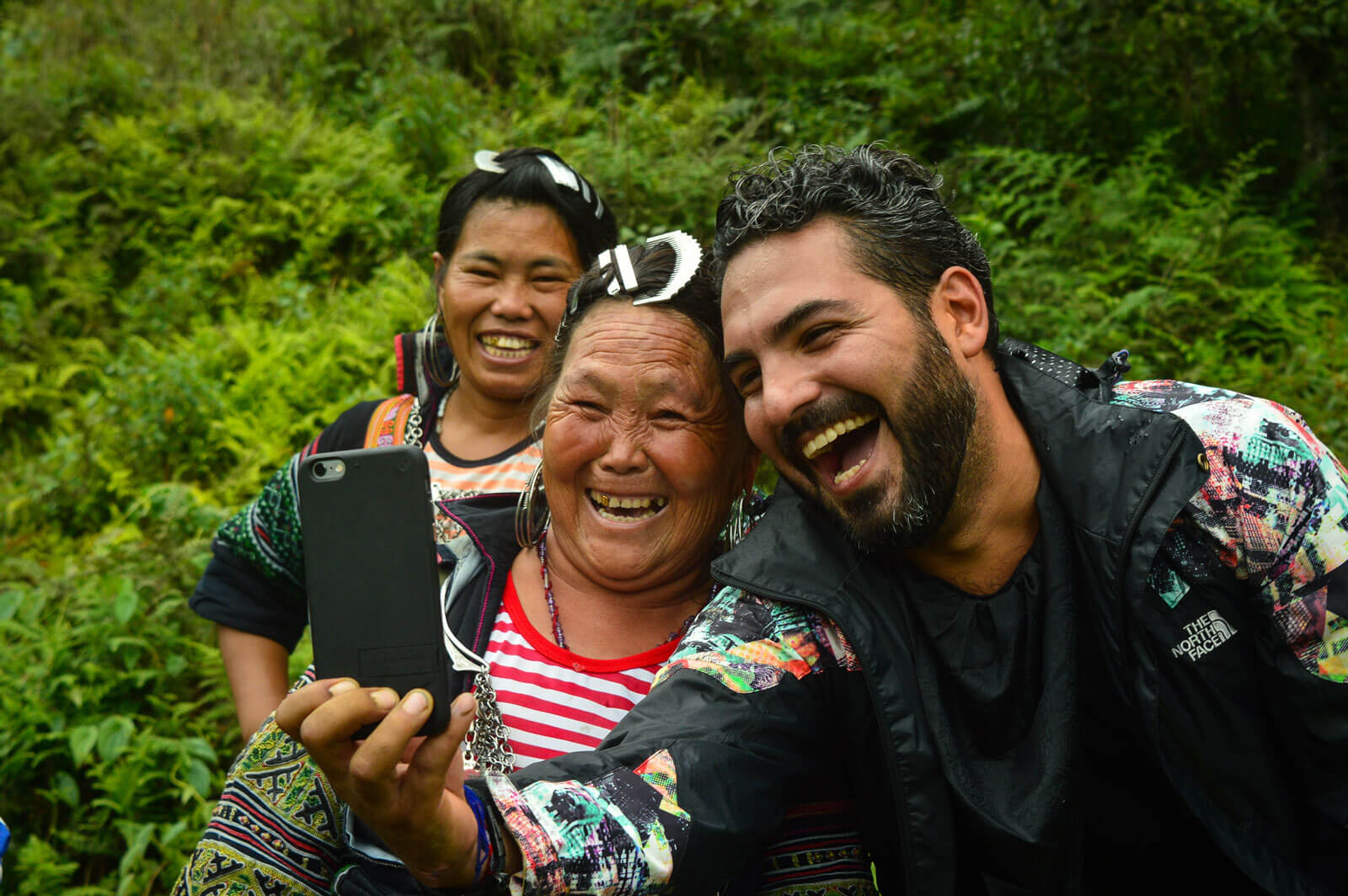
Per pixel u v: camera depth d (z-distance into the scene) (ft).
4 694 11.16
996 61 22.94
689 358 5.48
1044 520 4.96
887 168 5.03
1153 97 21.90
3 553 14.42
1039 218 19.95
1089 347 16.28
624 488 5.51
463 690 5.38
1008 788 4.79
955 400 4.79
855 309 4.64
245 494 15.15
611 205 18.97
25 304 19.08
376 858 4.72
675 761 4.44
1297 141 21.56
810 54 24.71
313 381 16.92
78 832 10.48
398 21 26.55
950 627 5.03
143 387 16.46
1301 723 4.84
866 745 4.97
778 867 5.21
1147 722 4.72
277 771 5.07
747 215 4.83
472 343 7.93
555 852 3.98
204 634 12.44
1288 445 4.81
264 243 20.72
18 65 25.73
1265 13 21.35
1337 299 18.76
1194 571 4.79
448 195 8.27
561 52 26.78
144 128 22.72
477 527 5.92
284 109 24.38
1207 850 5.15
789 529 5.19
